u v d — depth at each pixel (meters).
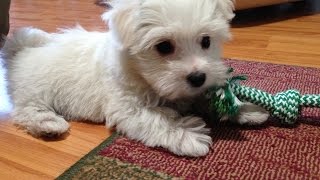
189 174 0.23
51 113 0.30
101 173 0.23
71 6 0.80
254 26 0.59
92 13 0.72
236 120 0.28
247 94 0.27
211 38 0.25
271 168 0.23
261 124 0.28
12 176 0.24
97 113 0.30
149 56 0.25
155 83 0.25
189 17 0.24
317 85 0.35
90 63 0.30
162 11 0.24
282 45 0.48
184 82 0.24
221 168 0.23
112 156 0.25
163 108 0.27
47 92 0.31
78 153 0.26
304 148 0.25
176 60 0.24
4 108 0.34
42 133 0.29
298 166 0.23
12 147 0.28
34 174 0.24
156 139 0.25
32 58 0.33
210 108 0.27
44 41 0.36
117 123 0.28
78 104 0.30
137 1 0.24
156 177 0.23
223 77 0.26
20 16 0.71
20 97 0.32
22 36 0.36
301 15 0.64
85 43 0.32
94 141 0.28
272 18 0.63
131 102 0.27
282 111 0.27
